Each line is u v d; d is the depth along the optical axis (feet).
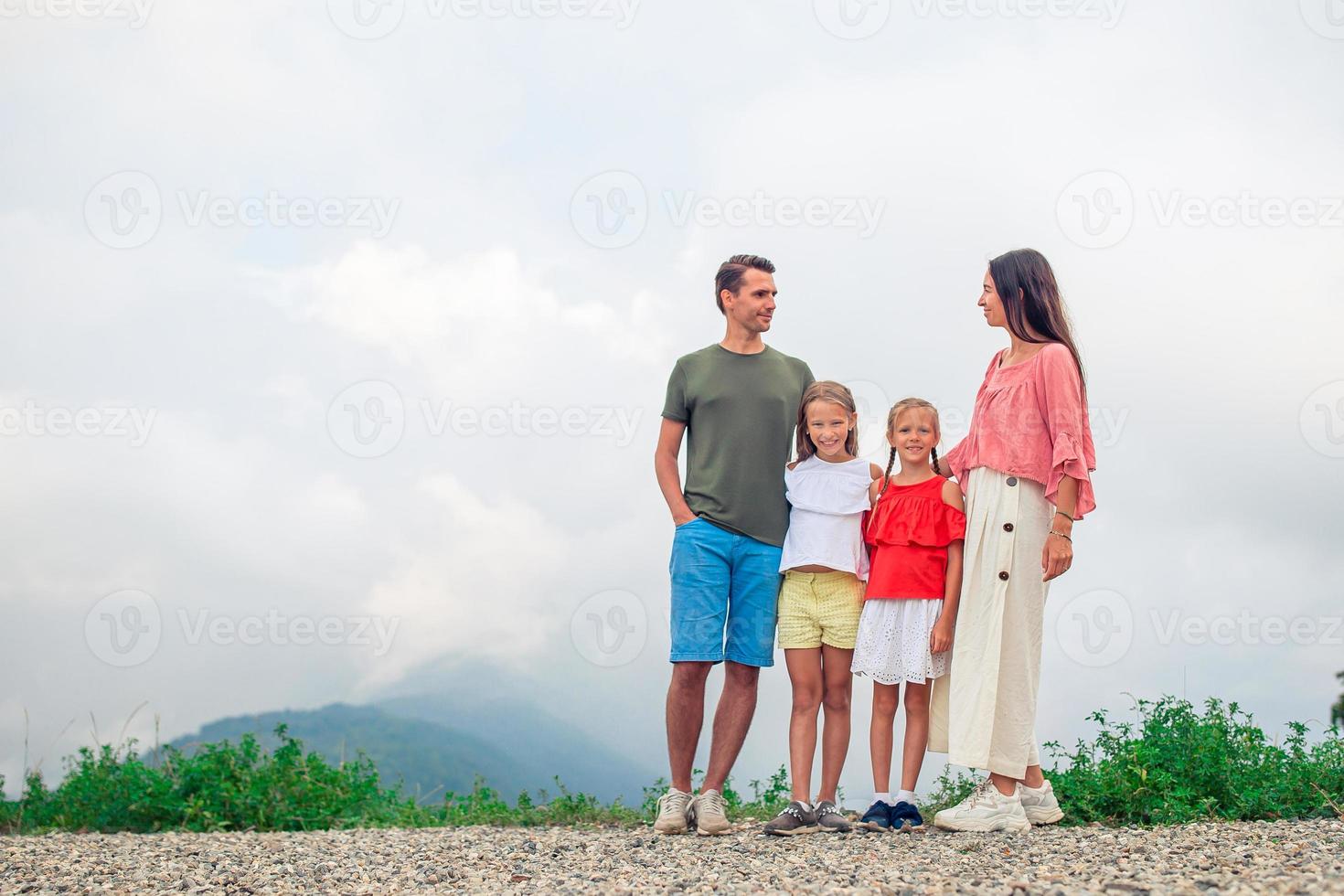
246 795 24.88
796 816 15.85
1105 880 10.43
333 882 14.12
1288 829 14.16
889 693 16.39
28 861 16.56
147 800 24.58
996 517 15.71
